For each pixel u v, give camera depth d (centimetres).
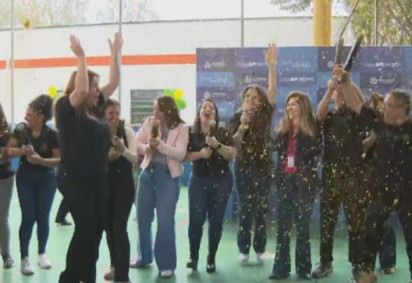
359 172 329
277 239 349
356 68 496
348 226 334
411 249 321
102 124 283
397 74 493
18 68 966
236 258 393
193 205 359
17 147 354
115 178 317
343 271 359
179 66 940
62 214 516
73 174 278
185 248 427
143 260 371
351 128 330
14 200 646
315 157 341
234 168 379
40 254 374
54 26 977
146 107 929
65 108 274
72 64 969
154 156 352
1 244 371
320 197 345
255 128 370
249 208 379
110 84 320
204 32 926
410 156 314
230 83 516
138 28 960
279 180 352
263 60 511
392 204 319
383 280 343
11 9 906
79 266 284
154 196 357
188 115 884
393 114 314
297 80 499
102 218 294
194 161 356
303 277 346
